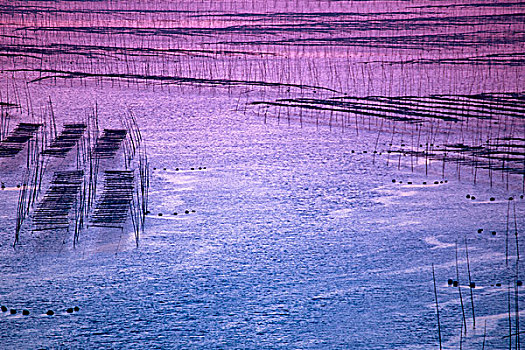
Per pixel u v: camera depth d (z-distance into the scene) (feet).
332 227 188.03
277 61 497.46
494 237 179.83
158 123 316.60
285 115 334.65
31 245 175.32
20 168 242.58
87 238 180.04
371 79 424.87
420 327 133.69
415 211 200.23
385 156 260.42
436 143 279.28
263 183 226.99
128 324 136.67
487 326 133.39
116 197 211.41
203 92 392.27
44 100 368.89
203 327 135.33
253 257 168.45
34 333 133.18
